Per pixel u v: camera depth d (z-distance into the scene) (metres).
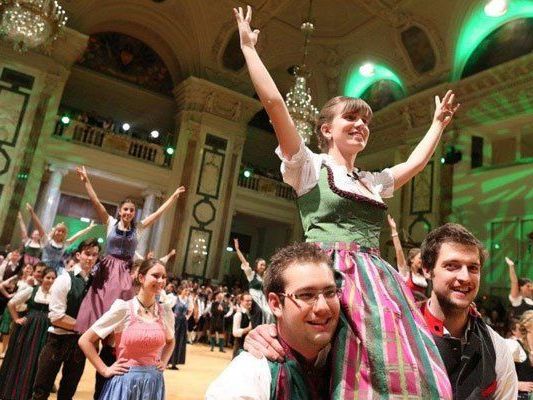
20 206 12.49
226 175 15.99
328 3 15.06
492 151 13.42
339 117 1.62
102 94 16.75
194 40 15.91
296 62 17.38
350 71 17.12
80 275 3.87
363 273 1.32
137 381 2.81
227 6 15.06
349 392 1.08
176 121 16.45
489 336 1.70
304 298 1.17
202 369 8.02
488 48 12.99
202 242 15.10
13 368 4.32
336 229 1.40
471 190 12.99
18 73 12.98
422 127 14.27
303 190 1.49
